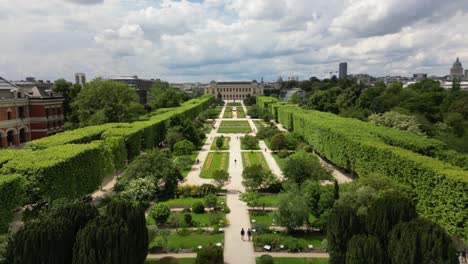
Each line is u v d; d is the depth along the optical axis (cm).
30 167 4828
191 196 6397
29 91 11581
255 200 5675
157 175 6194
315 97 16150
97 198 6388
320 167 6419
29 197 4747
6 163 5216
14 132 10406
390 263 2845
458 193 4222
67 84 13912
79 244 2842
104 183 7425
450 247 2609
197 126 15062
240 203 6047
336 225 3241
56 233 2888
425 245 2625
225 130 15838
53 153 5581
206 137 13738
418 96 13388
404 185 5103
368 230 3186
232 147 11644
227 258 4138
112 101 12350
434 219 4691
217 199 6122
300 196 5084
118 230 2912
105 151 6725
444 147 6856
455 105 12531
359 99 15425
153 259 4075
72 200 5050
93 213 3353
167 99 19938
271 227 5016
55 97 12069
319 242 4553
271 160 9575
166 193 6350
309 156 7094
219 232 4856
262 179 6531
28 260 2770
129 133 8175
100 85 12306
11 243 2864
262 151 10881
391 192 4284
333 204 4659
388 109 13950
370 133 8138
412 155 5481
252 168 6600
